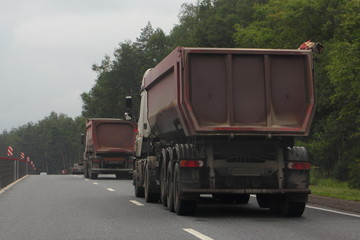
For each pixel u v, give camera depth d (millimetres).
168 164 15172
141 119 21828
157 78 17234
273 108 13641
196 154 13500
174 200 14195
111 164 40000
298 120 13672
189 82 13430
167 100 15727
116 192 23031
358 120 25609
